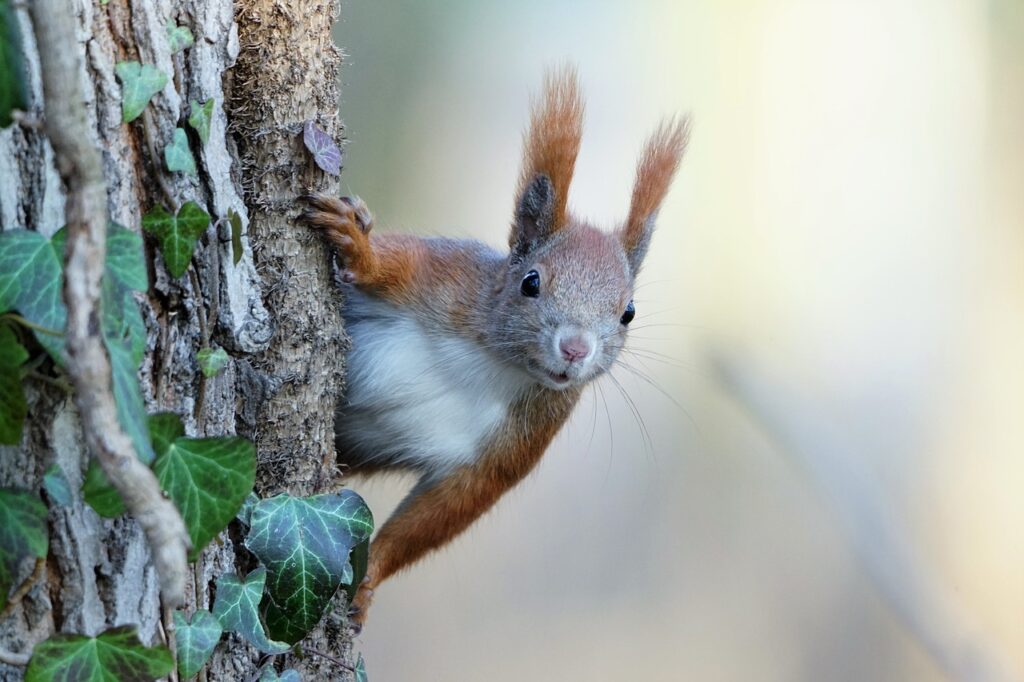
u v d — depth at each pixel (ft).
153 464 12.05
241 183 15.52
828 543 40.73
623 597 40.04
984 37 42.47
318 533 15.28
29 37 11.62
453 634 38.68
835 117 42.91
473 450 23.52
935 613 34.01
